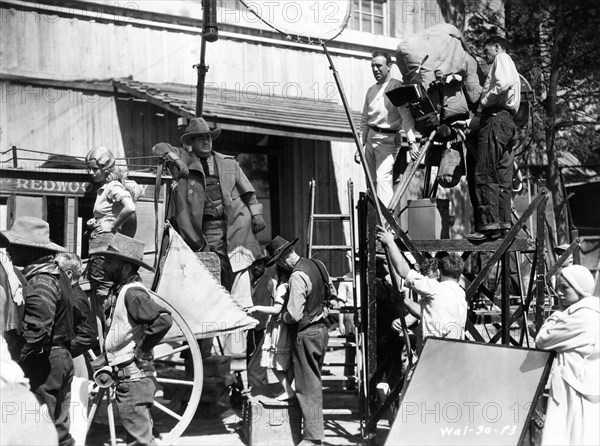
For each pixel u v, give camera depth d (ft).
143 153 34.50
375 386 21.02
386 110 29.96
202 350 24.18
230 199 24.06
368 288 20.92
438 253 24.82
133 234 22.47
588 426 16.79
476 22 42.42
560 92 45.50
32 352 18.10
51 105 32.45
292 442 20.94
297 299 20.52
